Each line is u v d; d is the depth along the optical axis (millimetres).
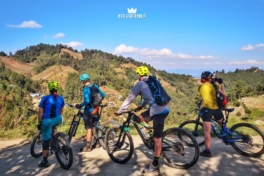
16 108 9531
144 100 4461
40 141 5410
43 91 168250
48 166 4910
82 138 7258
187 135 4508
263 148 5031
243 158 5051
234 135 5301
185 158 4938
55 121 4871
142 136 4793
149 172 4375
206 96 5090
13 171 4684
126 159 4852
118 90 188625
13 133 7902
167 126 8836
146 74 4543
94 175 4359
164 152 4957
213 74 5336
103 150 5805
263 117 12812
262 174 4246
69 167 4621
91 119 5742
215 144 6223
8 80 161500
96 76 187375
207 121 5090
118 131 5195
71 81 154250
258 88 80750
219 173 4312
